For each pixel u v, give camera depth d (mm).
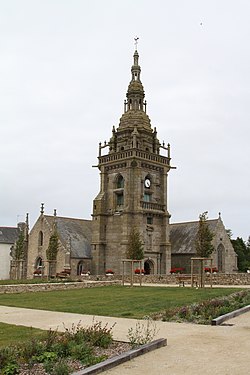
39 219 73750
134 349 12672
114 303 26953
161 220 68375
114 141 71188
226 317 19219
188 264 68500
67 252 65750
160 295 31672
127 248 63125
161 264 67000
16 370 11219
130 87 73438
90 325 17859
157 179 69562
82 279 54750
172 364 11531
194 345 13781
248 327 17219
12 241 102625
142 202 66000
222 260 70688
